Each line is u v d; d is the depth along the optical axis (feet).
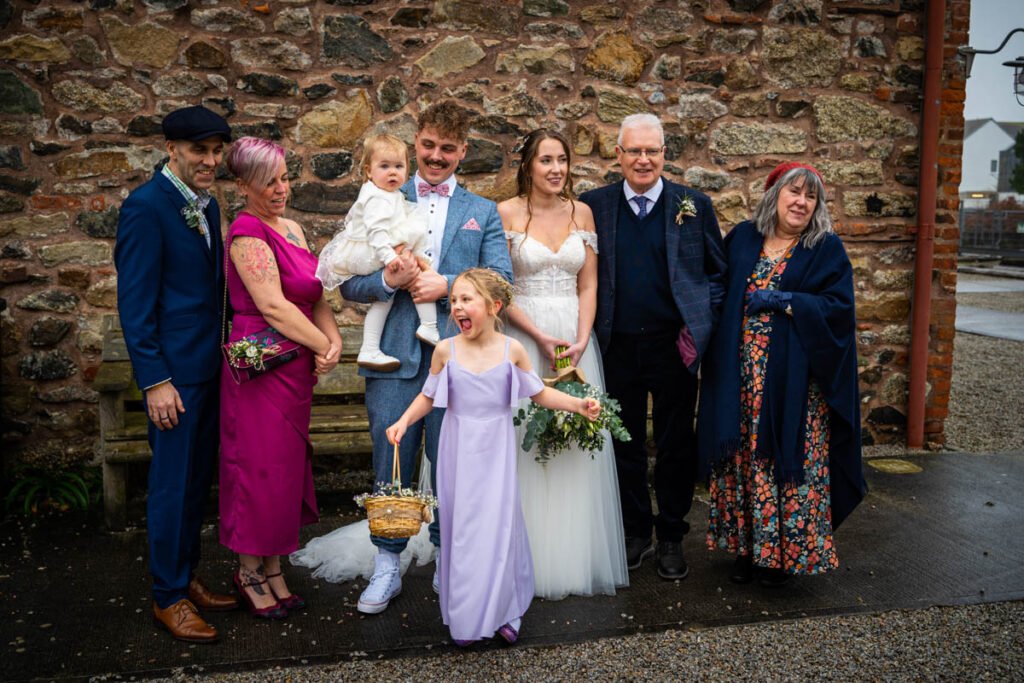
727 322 10.69
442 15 15.02
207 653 9.04
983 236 96.78
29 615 9.89
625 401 11.31
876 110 16.79
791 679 8.64
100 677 8.50
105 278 14.34
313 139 14.82
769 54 16.29
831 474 10.78
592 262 10.97
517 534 9.39
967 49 16.93
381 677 8.59
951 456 17.03
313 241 15.02
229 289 9.55
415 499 8.77
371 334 10.21
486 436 9.20
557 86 15.58
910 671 8.80
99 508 13.65
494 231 10.48
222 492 9.64
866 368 17.35
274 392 9.43
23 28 13.73
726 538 10.93
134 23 14.01
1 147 13.84
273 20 14.44
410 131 15.12
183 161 9.04
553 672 8.72
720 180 16.40
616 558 10.85
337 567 11.12
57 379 14.38
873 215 17.01
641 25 15.78
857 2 16.42
